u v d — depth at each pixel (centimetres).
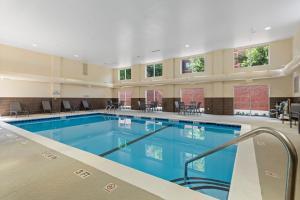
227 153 441
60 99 1173
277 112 792
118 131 725
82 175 237
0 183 217
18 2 476
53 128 777
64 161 289
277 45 820
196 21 596
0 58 876
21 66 951
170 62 1166
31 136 470
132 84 1298
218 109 992
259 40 808
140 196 184
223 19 583
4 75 849
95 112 1151
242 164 268
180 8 510
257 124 644
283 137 119
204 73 1030
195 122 768
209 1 475
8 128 582
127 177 230
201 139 586
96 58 1166
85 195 188
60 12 532
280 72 769
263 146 358
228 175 321
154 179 224
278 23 617
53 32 696
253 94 949
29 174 241
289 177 113
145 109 1234
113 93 1562
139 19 580
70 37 755
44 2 477
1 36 748
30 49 959
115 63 1333
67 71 1186
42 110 1088
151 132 698
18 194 193
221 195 256
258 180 218
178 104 1088
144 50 961
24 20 587
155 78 1257
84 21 596
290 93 820
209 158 410
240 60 934
